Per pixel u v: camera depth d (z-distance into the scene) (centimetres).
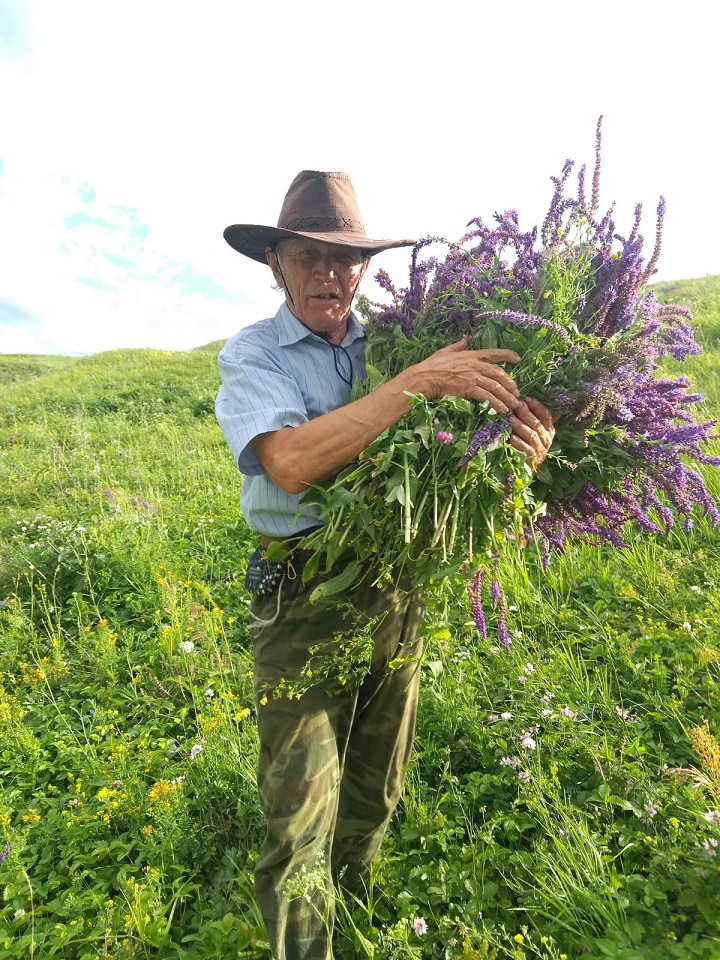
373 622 170
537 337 158
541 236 174
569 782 249
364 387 181
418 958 181
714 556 394
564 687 298
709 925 186
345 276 183
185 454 786
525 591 374
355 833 211
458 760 272
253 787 262
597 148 172
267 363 176
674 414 169
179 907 229
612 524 184
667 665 317
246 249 203
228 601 431
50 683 362
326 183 183
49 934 213
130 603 433
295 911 171
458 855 224
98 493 611
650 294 177
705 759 231
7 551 511
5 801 271
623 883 202
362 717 201
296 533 177
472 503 154
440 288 180
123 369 1545
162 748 300
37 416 1145
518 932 199
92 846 246
